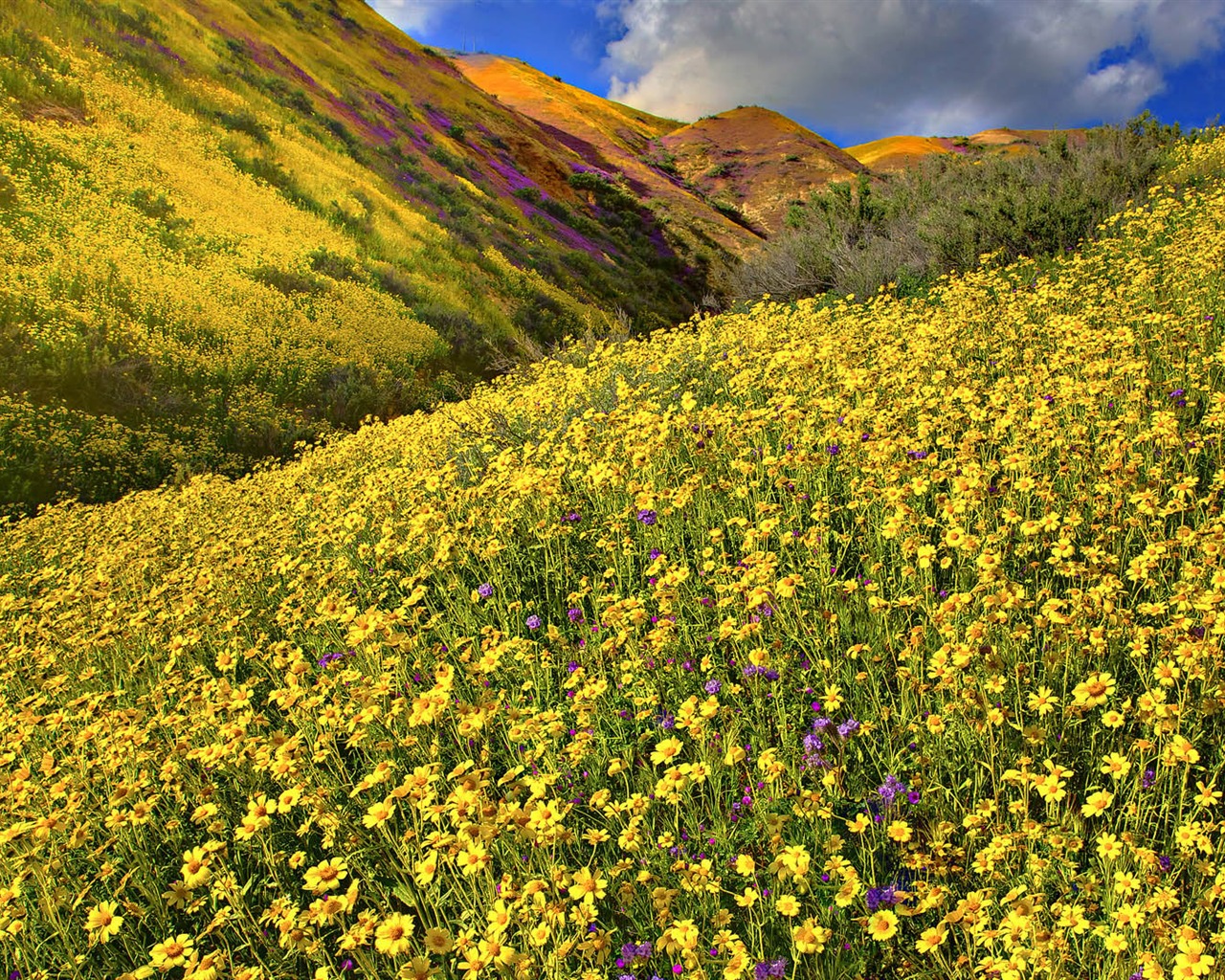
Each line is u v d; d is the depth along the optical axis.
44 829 3.04
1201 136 14.33
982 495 3.81
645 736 3.17
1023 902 1.99
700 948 2.23
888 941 2.34
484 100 63.34
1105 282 7.70
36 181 19.31
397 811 3.28
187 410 16.41
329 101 39.41
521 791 2.80
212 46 34.47
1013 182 13.84
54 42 24.88
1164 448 4.01
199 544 7.94
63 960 2.93
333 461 10.83
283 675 4.64
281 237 23.97
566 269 39.16
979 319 7.14
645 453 4.99
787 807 2.85
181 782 3.71
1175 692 2.79
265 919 2.59
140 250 19.22
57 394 15.00
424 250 29.62
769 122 99.62
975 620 3.17
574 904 2.45
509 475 5.65
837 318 9.98
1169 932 1.96
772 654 3.40
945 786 2.85
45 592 7.50
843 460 4.85
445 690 3.10
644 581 4.50
